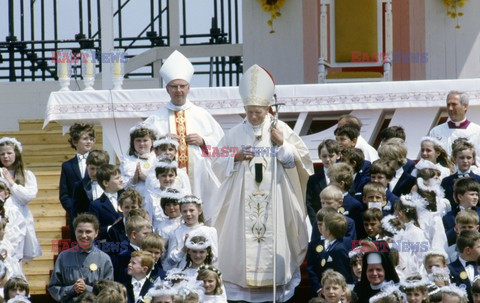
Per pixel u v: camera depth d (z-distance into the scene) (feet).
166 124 137.18
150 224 116.88
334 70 178.60
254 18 185.37
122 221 121.90
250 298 126.62
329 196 118.83
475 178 126.82
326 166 127.13
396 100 153.89
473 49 182.91
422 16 184.75
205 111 139.13
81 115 153.79
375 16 175.83
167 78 137.69
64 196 134.00
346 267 115.24
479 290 103.30
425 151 130.31
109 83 163.22
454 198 121.90
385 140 136.05
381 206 120.06
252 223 126.82
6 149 129.49
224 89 153.89
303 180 129.39
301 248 127.85
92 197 128.36
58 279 113.70
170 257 118.52
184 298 104.22
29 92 197.57
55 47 202.49
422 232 116.78
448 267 113.29
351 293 108.27
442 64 183.83
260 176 127.24
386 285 106.73
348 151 127.24
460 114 143.84
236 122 155.33
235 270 127.13
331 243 116.47
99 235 121.49
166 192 121.90
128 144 154.92
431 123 155.22
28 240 129.18
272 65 185.06
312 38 184.24
